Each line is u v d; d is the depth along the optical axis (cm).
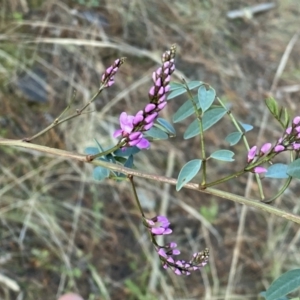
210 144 112
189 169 37
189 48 129
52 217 94
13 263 89
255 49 136
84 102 109
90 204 98
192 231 100
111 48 120
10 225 92
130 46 121
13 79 107
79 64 114
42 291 88
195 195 104
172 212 101
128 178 37
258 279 98
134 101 114
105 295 90
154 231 37
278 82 131
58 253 92
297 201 108
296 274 36
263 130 118
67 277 90
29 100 106
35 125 104
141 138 36
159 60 121
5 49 110
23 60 110
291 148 35
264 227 104
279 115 37
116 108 111
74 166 100
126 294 91
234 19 142
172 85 42
